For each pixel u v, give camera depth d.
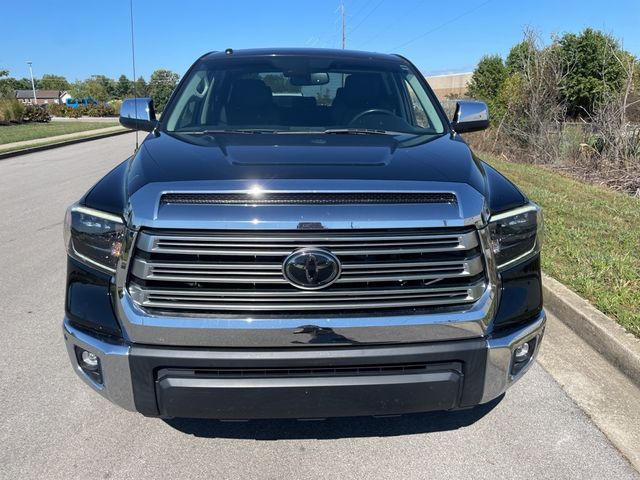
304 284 2.16
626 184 10.21
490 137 14.77
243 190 2.17
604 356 3.64
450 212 2.22
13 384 3.33
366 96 3.73
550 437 2.86
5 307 4.48
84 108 53.09
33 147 18.58
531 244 2.51
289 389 2.25
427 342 2.28
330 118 3.53
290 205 2.16
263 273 2.16
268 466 2.65
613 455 2.72
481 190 2.38
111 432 2.89
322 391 2.26
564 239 5.77
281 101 3.66
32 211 8.28
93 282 2.33
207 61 4.05
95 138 24.59
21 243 6.42
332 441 2.83
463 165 2.56
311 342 2.21
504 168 11.70
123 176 2.62
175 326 2.19
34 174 12.58
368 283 2.21
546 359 3.63
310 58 4.05
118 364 2.26
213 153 2.63
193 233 2.14
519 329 2.43
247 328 2.18
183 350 2.22
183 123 3.48
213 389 2.24
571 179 10.77
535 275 2.53
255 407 2.28
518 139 14.05
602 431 2.91
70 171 13.02
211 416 2.33
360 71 3.94
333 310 2.21
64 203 8.91
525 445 2.80
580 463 2.67
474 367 2.33
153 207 2.17
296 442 2.82
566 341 3.88
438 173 2.39
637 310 3.91
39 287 4.94
